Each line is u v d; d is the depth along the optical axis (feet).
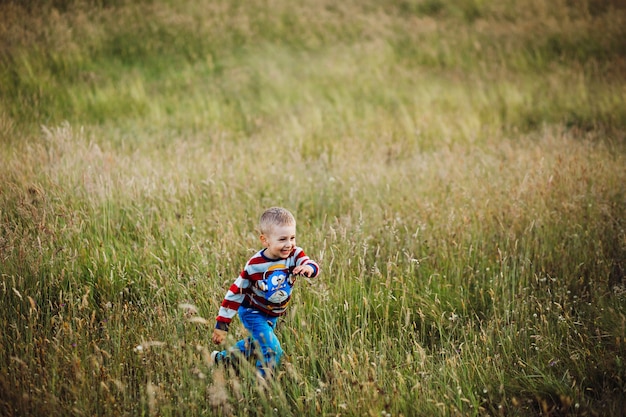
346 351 13.23
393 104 39.19
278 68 44.42
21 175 21.01
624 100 36.58
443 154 28.02
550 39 49.11
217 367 12.67
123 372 12.36
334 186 22.95
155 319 13.98
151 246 17.01
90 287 15.20
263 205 21.63
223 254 16.62
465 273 17.29
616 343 13.15
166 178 22.24
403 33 52.06
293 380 12.44
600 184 22.08
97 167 22.00
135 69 42.11
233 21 51.11
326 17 54.49
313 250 17.43
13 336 12.89
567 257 17.70
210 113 36.27
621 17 52.03
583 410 11.49
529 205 20.15
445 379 12.25
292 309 13.58
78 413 10.80
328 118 35.83
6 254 15.52
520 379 12.55
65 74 39.22
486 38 50.39
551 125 34.12
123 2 50.72
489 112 36.58
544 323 14.58
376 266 15.92
